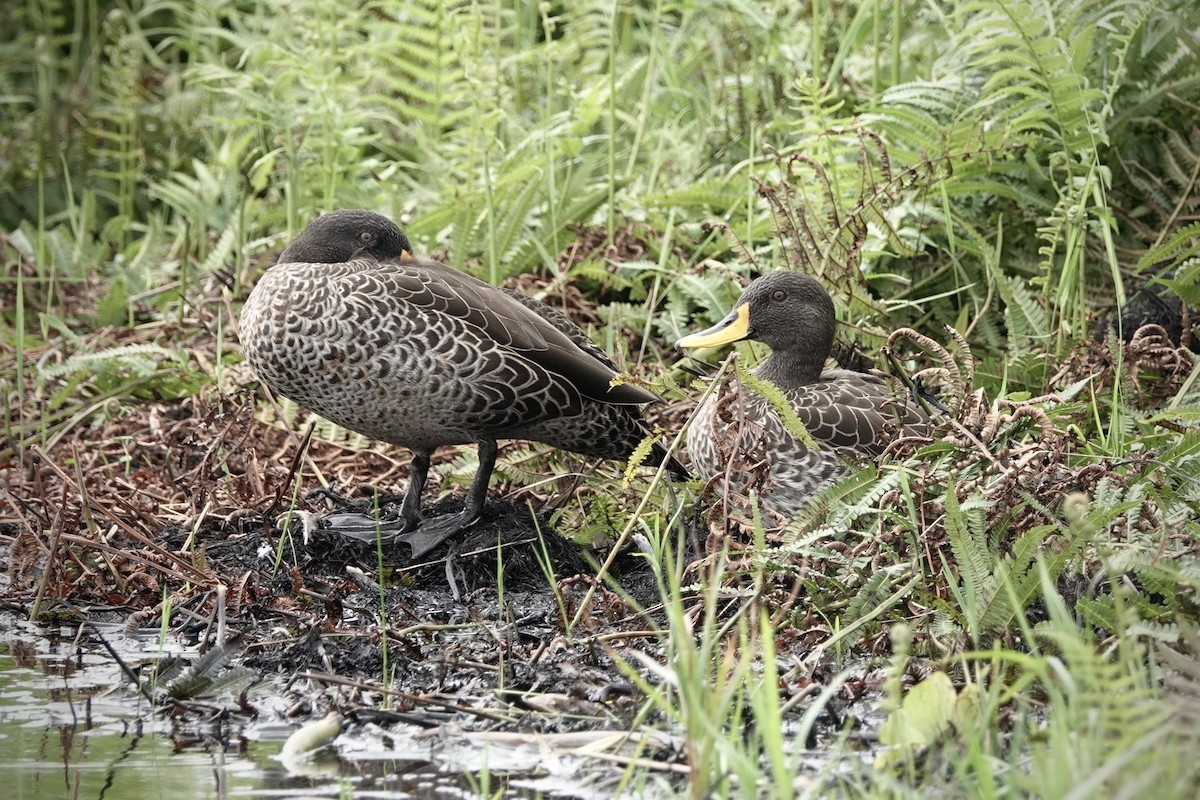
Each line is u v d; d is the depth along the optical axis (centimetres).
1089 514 802
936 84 1265
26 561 1016
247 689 845
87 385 1316
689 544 982
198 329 1358
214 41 1748
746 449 957
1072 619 823
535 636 914
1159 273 1177
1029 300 1153
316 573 1009
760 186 1156
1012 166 1241
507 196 1375
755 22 1542
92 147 1758
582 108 1389
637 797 695
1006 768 656
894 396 1013
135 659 904
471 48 1424
